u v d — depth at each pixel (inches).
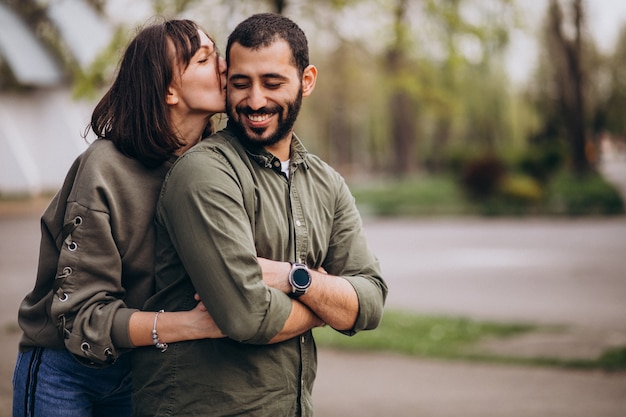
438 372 257.1
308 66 88.0
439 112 346.3
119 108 89.3
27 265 513.0
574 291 427.8
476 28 296.4
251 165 85.7
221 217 80.7
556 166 1057.5
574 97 1203.2
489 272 506.9
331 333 318.0
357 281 90.0
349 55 341.7
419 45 307.7
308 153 92.4
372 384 240.5
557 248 634.8
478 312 370.0
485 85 1264.8
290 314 82.6
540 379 245.6
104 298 84.6
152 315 83.0
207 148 83.9
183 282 85.1
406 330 324.5
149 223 87.4
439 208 1035.3
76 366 92.0
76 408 92.4
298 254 87.5
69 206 85.7
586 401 217.3
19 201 1036.5
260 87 84.0
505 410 207.6
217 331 81.8
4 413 186.2
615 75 1621.6
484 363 269.1
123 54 92.1
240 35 84.4
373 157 2096.5
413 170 1523.1
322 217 91.4
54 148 1115.3
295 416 86.8
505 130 1534.2
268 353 83.9
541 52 1206.3
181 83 90.4
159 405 84.3
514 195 1013.2
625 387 233.8
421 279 482.6
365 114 1834.4
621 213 962.1
